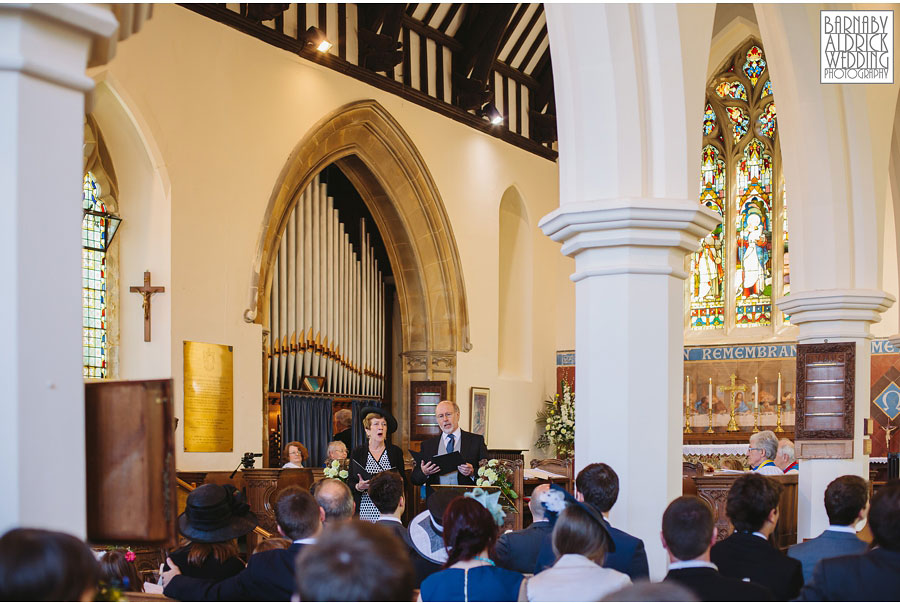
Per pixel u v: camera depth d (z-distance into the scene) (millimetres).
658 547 4289
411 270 13086
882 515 2785
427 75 12883
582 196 4559
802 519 7246
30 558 1469
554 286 15812
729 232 15102
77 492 2152
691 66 4590
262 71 10359
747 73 15133
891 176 10250
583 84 4543
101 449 2340
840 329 7246
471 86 13336
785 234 14594
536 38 14617
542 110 15297
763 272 14781
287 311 11438
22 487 2039
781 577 3240
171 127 9219
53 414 2115
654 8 4488
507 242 15312
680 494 4438
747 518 3373
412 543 4031
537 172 15312
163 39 9172
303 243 11766
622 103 4480
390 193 12586
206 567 3650
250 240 10141
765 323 14664
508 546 3877
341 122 11422
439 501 4023
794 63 7086
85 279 9094
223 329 9742
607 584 2771
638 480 4305
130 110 8820
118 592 2236
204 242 9547
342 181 13398
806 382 7289
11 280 2051
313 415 11859
